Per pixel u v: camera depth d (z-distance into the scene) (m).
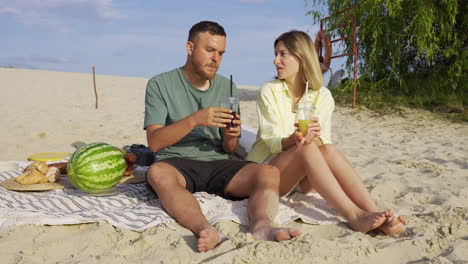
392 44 10.29
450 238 2.63
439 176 4.41
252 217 2.72
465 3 9.81
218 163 3.31
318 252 2.35
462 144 6.93
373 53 10.59
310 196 3.43
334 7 11.00
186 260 2.27
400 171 4.78
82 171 3.26
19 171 4.10
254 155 3.59
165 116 3.38
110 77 27.00
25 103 12.21
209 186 3.28
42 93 15.12
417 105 10.40
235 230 2.75
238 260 2.25
